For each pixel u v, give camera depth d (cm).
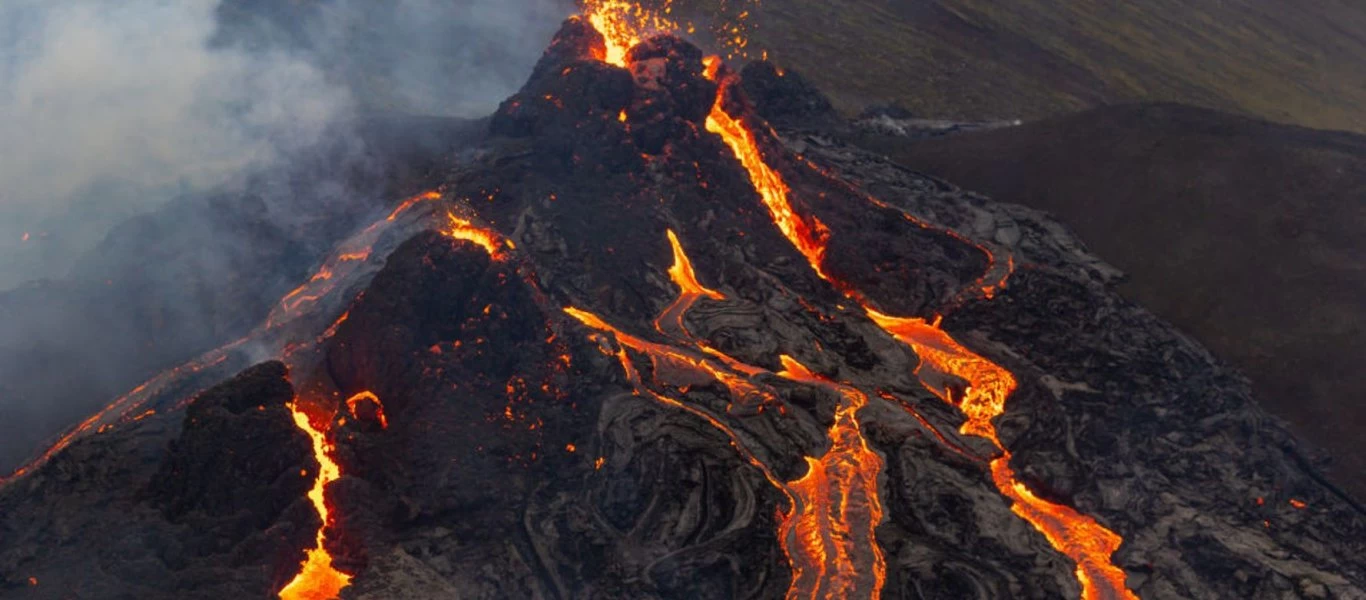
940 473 4469
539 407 4378
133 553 3647
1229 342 5884
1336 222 6294
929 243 6069
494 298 4612
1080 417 4953
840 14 11531
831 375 4972
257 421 3903
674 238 5522
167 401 4503
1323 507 4831
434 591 3691
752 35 10688
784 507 4178
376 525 3891
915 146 7569
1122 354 5422
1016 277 5878
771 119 7831
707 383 4619
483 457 4156
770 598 3853
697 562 3906
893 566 4006
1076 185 6812
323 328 4831
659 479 4144
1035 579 4078
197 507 3812
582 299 5038
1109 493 4625
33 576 3569
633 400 4416
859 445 4525
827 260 5794
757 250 5594
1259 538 4516
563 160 5788
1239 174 6600
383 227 5425
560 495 4100
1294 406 5544
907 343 5297
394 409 4338
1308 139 6881
